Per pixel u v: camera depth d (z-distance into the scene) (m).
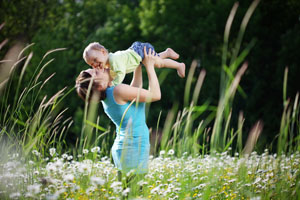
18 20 22.48
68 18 23.36
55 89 16.73
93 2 23.69
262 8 22.23
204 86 19.36
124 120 3.68
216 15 21.00
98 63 3.88
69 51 19.17
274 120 19.06
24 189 3.59
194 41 20.88
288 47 21.16
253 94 20.08
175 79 18.75
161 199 3.76
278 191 3.48
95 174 4.31
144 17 21.81
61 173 4.01
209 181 3.66
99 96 3.64
